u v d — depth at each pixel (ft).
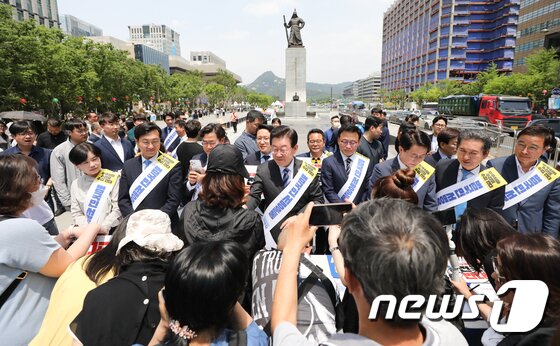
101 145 16.63
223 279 3.86
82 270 5.83
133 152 18.13
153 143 11.49
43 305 6.21
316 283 5.00
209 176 7.43
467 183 9.80
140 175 11.30
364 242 3.10
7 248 5.62
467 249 6.43
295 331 3.60
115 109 127.95
